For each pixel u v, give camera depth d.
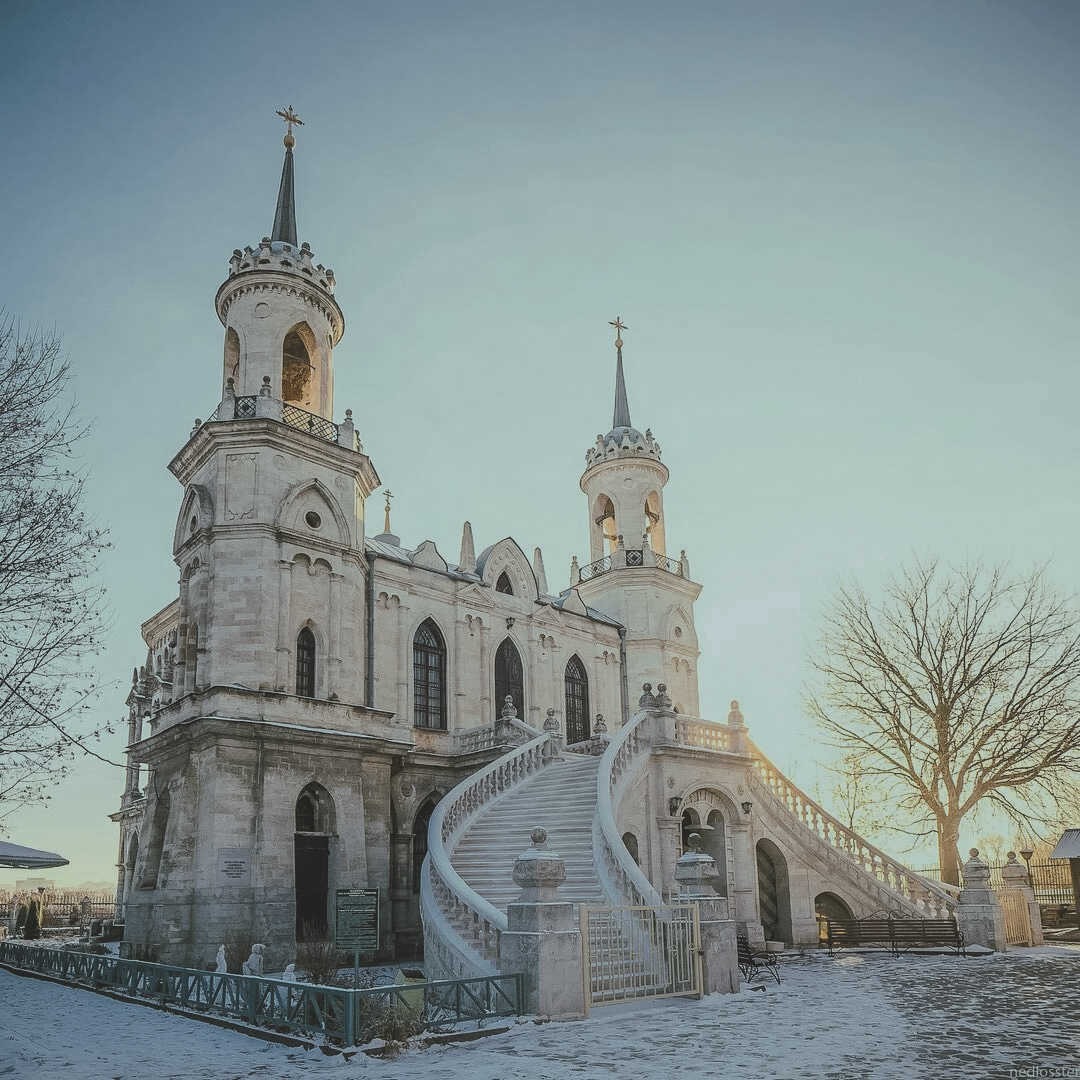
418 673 38.16
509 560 43.78
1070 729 34.75
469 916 19.80
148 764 33.25
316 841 30.94
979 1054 12.01
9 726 17.42
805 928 31.20
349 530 34.97
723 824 31.31
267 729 29.42
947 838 36.19
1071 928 36.41
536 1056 12.70
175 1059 13.25
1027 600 37.41
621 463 53.44
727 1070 11.46
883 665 38.97
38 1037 15.27
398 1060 12.86
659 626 49.78
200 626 31.69
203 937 27.09
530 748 30.88
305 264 37.84
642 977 17.97
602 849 22.50
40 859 35.34
